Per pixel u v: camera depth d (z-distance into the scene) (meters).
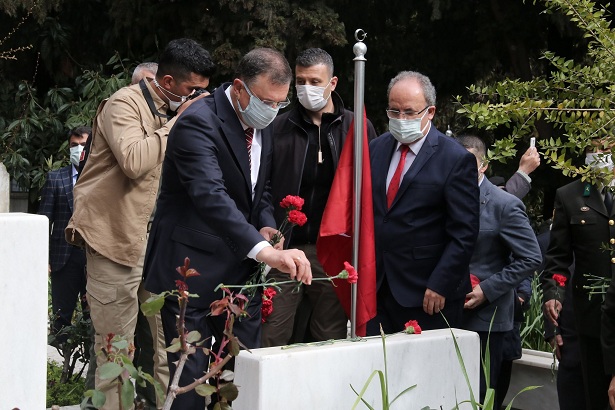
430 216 4.77
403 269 4.77
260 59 4.05
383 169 4.91
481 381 5.38
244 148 4.17
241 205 4.24
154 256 4.18
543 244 7.42
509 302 5.66
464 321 5.59
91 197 4.96
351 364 3.48
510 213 5.62
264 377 3.23
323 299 5.79
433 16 13.23
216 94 4.20
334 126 5.79
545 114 4.24
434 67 14.60
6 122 15.23
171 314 4.08
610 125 4.01
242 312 3.01
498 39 14.38
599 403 5.43
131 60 14.32
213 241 4.06
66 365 7.17
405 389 3.66
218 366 2.88
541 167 13.80
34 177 14.69
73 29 15.36
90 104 13.36
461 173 4.70
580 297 5.43
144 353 5.62
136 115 4.92
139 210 5.01
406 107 4.67
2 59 15.23
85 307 7.25
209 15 12.87
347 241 4.50
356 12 13.96
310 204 5.75
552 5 4.18
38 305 3.20
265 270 4.12
